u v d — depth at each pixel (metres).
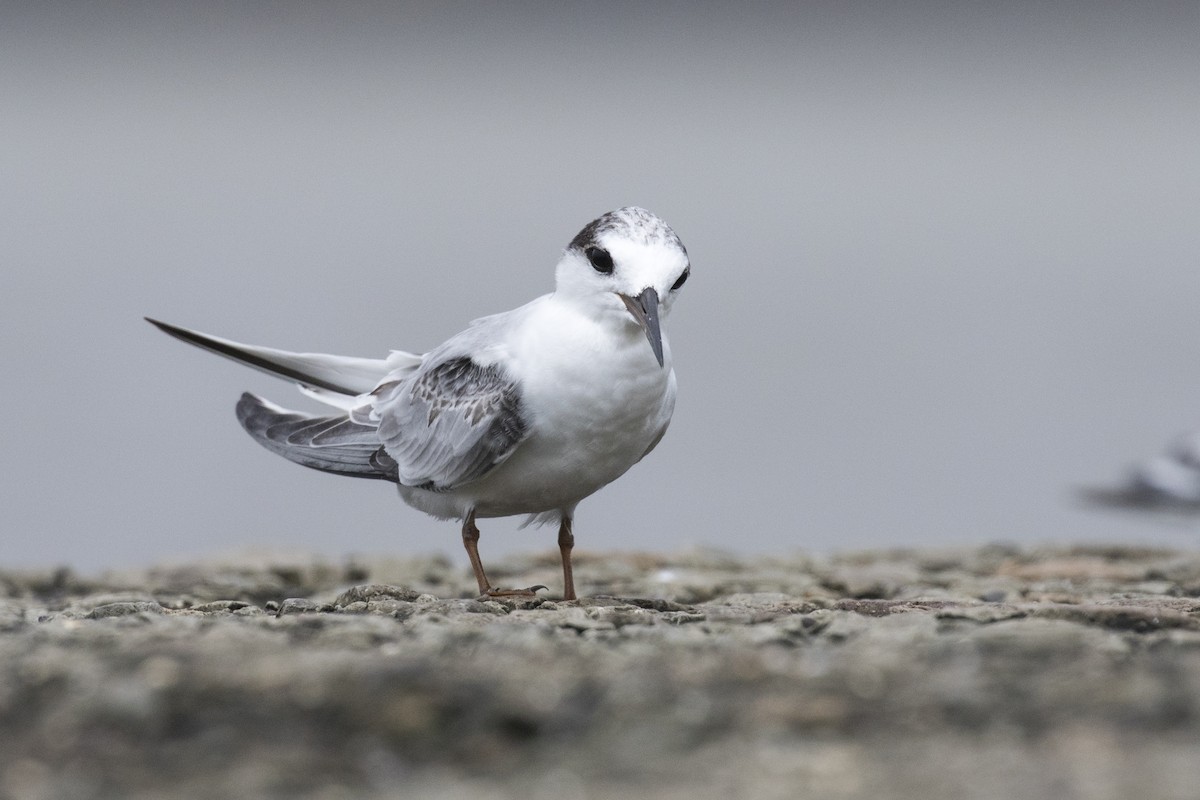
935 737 5.68
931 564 13.35
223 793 5.29
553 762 5.58
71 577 12.48
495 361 10.05
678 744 5.69
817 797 5.13
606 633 7.72
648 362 9.76
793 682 6.31
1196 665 6.46
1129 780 5.15
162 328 11.14
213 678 6.20
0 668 6.52
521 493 10.26
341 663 6.41
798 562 13.39
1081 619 7.93
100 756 5.56
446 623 8.15
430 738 5.81
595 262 9.61
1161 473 18.44
